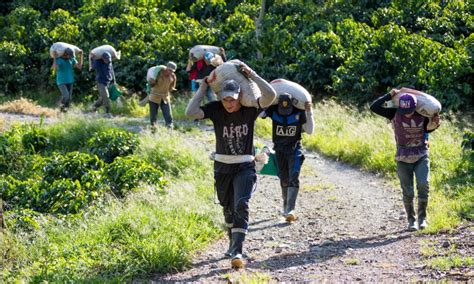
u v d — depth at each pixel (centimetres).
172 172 1370
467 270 766
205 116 831
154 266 857
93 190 1218
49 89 2266
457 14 2170
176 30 2331
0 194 1223
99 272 843
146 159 1413
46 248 936
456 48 1950
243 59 2177
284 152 1065
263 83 821
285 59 2127
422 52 1894
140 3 2550
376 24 2200
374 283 751
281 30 2139
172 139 1501
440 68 1816
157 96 1642
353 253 895
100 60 1953
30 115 1948
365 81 1923
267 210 1155
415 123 967
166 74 1631
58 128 1639
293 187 1070
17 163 1477
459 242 884
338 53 2038
